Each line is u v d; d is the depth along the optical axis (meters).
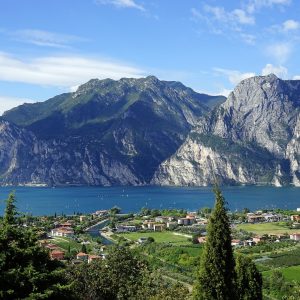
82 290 47.03
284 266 149.62
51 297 30.69
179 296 52.44
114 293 49.44
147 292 51.28
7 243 31.38
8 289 29.55
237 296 39.47
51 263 33.06
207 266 38.97
